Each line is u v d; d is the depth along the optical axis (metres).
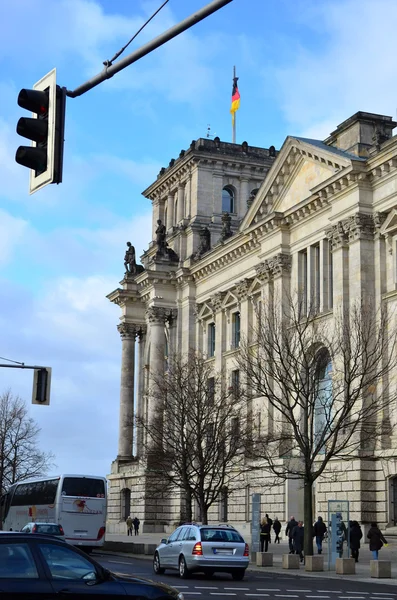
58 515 73.69
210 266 106.62
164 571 49.66
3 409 159.00
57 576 21.14
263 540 68.25
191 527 47.06
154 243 121.12
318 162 83.25
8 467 161.50
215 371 103.06
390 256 73.94
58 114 19.73
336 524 52.12
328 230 78.62
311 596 36.50
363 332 63.59
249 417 80.31
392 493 69.75
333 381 66.00
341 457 69.06
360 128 80.12
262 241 92.00
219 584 42.56
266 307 88.94
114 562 59.03
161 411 88.50
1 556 21.00
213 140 118.25
